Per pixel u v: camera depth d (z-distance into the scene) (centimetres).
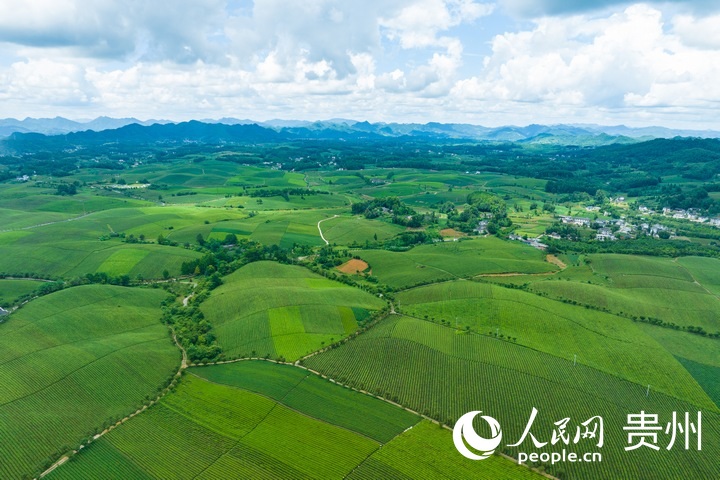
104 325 14525
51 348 12731
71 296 16088
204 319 15350
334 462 8650
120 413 10312
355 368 12131
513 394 10925
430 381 11469
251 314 15150
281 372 11994
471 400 10694
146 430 9712
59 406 10438
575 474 8450
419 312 15675
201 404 10619
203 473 8469
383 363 12325
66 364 11869
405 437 9362
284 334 13988
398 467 8506
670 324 14762
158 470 8556
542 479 8288
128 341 13438
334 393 11012
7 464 8662
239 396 10875
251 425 9806
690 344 13588
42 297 16062
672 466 8681
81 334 13825
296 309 15425
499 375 11700
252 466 8600
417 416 10106
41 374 11425
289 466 8575
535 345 13250
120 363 12106
